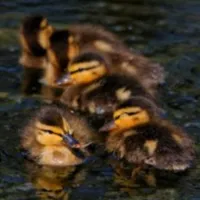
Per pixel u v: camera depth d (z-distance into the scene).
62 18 21.14
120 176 14.53
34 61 19.03
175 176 14.49
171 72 18.27
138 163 14.90
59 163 14.92
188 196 13.92
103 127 15.85
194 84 17.72
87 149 15.34
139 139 15.18
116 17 21.20
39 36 19.30
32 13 21.39
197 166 14.71
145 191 14.07
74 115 16.12
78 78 17.78
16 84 18.02
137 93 16.91
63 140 15.12
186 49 19.33
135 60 18.28
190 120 16.20
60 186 14.23
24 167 14.82
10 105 16.89
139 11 21.53
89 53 18.14
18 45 19.72
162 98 17.20
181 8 21.70
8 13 21.36
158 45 19.62
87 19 21.09
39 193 13.98
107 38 19.19
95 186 14.22
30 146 15.30
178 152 14.80
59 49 18.78
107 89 17.25
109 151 15.31
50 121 15.24
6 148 15.30
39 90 17.84
